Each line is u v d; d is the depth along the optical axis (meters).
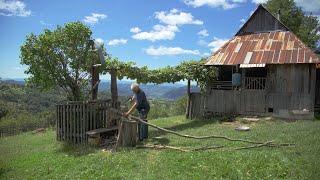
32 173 12.57
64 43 26.03
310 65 22.56
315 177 9.92
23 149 17.53
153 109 34.03
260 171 10.52
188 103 26.28
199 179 10.14
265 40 25.75
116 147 14.13
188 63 24.75
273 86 23.59
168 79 22.69
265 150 12.50
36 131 28.23
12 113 41.12
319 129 16.39
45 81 25.94
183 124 22.03
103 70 18.05
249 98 24.31
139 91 15.41
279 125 18.83
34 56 25.66
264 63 23.28
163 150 13.36
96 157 13.02
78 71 26.56
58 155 14.45
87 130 15.95
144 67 21.17
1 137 27.41
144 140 15.30
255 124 20.81
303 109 22.61
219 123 21.73
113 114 16.19
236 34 27.84
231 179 10.16
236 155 11.77
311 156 11.50
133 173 10.97
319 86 25.97
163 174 10.63
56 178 11.58
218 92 25.48
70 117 16.44
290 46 24.14
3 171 13.30
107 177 10.88
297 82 22.88
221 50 26.42
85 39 26.39
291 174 10.25
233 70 26.00
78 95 26.48
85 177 11.19
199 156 11.95
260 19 27.09
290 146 13.16
